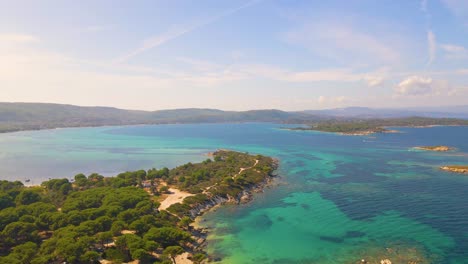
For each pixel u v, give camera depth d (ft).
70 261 212.64
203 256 243.19
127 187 401.49
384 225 320.70
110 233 252.01
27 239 251.80
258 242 285.23
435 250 261.24
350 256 254.06
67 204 320.91
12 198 349.61
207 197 407.85
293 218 348.59
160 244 259.39
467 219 333.01
